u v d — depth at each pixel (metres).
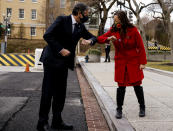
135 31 3.22
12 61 14.14
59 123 3.06
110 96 4.80
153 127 2.94
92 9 30.78
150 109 3.85
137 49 3.34
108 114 3.48
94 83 6.51
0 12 38.88
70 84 7.21
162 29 25.48
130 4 19.38
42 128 2.86
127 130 2.73
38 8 40.09
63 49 2.69
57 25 2.74
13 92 5.70
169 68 11.34
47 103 2.88
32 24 39.91
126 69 3.37
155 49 26.56
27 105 4.39
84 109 4.18
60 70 2.90
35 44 34.88
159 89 5.86
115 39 3.15
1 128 3.04
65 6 38.75
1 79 8.03
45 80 2.89
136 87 3.43
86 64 14.04
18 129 3.01
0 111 3.93
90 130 3.02
